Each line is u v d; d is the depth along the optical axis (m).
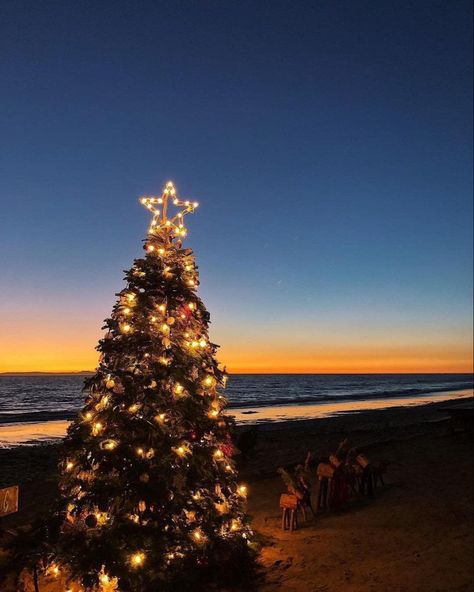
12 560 4.77
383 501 8.41
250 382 149.75
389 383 142.50
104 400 5.09
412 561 5.66
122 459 4.69
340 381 167.00
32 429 26.59
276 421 30.34
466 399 50.88
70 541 4.59
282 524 7.08
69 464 4.93
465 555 5.84
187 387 5.21
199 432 5.22
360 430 21.08
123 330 5.31
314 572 5.35
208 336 5.92
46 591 4.77
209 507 5.20
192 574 4.84
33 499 8.66
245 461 12.03
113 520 4.66
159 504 4.66
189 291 5.69
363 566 5.52
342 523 7.15
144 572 4.33
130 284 5.57
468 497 8.65
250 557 5.38
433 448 14.83
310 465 12.16
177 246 6.11
